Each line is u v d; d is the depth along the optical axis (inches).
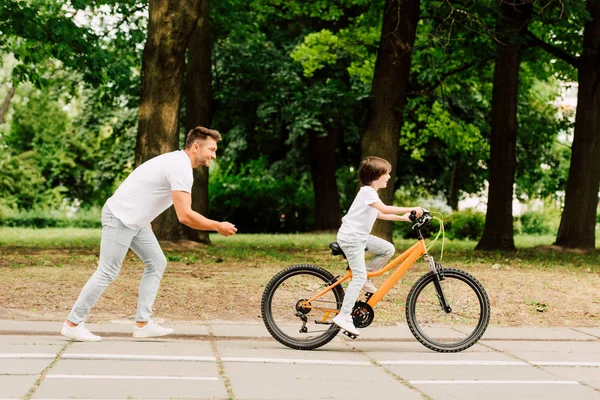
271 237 1151.6
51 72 1129.4
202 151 291.3
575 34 864.9
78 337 289.7
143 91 676.7
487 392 229.0
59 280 418.3
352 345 308.8
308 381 237.8
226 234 284.8
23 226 1750.7
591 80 842.8
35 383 220.7
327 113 1076.5
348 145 1363.2
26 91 1971.0
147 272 303.7
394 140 715.4
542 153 1402.6
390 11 712.4
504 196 825.5
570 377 253.3
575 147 853.2
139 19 876.0
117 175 1533.0
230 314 366.6
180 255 631.8
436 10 737.6
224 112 1101.7
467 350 301.4
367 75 1035.3
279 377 241.9
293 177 1455.5
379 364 269.9
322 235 1231.5
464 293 302.5
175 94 676.7
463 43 811.4
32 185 1884.8
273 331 296.0
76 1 724.7
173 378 233.8
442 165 1409.9
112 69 765.9
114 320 340.5
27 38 749.9
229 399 210.5
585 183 846.5
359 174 302.5
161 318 348.2
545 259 717.9
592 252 832.9
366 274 296.5
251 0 968.9
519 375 255.0
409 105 1088.8
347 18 1117.7
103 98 993.5
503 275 524.4
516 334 337.1
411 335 325.4
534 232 1579.7
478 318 302.0
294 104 1072.8
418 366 267.0
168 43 665.6
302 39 1149.1
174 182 285.6
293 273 299.3
